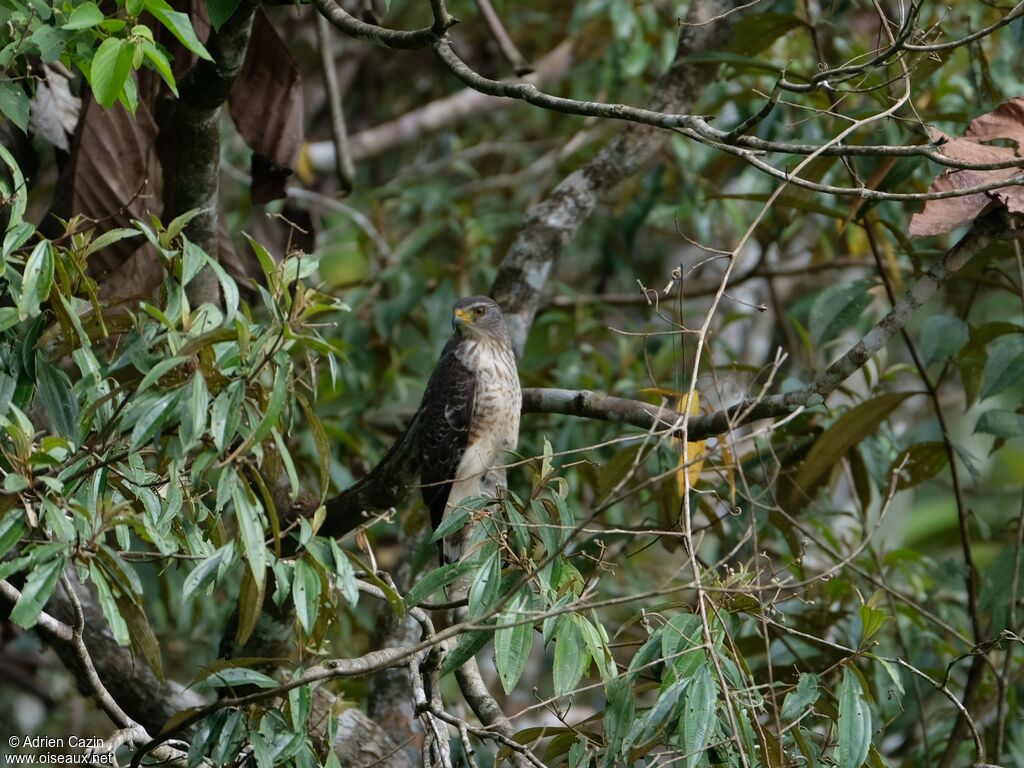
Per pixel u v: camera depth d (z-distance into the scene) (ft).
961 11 43.27
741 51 37.17
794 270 49.52
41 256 21.68
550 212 40.57
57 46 23.90
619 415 31.27
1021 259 35.35
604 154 40.65
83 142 30.22
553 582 22.75
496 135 64.90
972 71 36.17
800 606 36.17
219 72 28.84
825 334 35.58
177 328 22.52
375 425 45.06
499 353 35.65
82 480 21.99
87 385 22.25
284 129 33.30
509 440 35.81
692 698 20.77
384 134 61.62
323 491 22.50
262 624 31.12
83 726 44.91
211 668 22.02
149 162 31.24
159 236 23.36
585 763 22.27
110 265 30.30
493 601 22.49
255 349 21.01
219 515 24.18
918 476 36.50
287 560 22.47
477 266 48.62
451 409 34.50
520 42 62.64
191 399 20.25
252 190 33.94
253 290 33.68
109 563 20.83
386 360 45.52
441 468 34.45
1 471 20.76
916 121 27.68
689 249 60.23
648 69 55.67
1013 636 25.04
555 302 49.11
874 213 35.01
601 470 33.45
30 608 19.69
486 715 27.12
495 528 24.36
